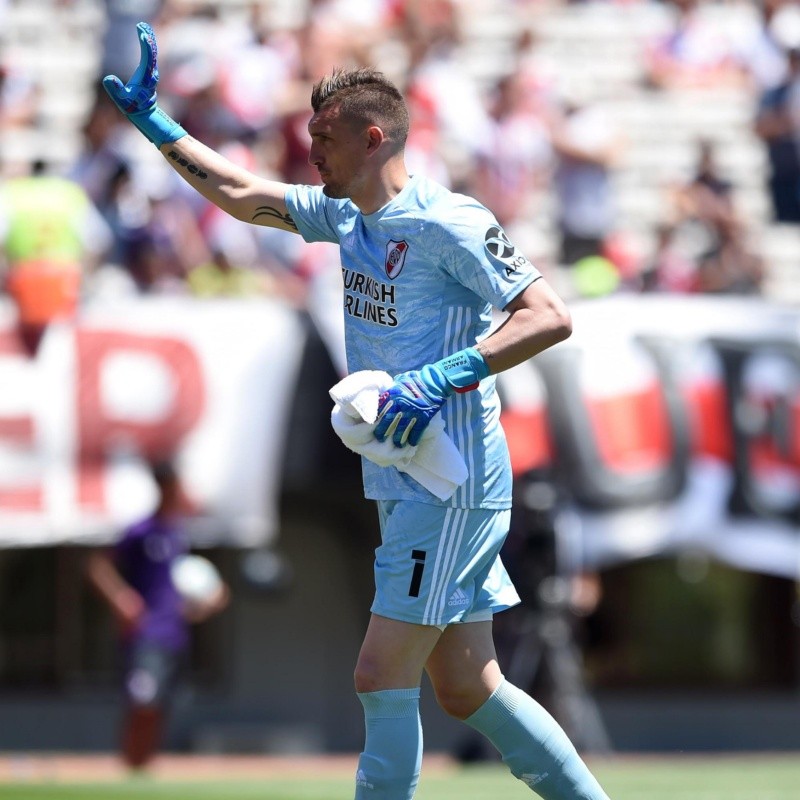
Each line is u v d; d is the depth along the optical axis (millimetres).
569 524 38656
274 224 15430
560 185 47219
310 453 38750
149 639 33969
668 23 58625
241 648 44750
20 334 37219
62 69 49562
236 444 38344
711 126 55688
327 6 49312
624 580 47625
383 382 13719
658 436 40281
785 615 48344
